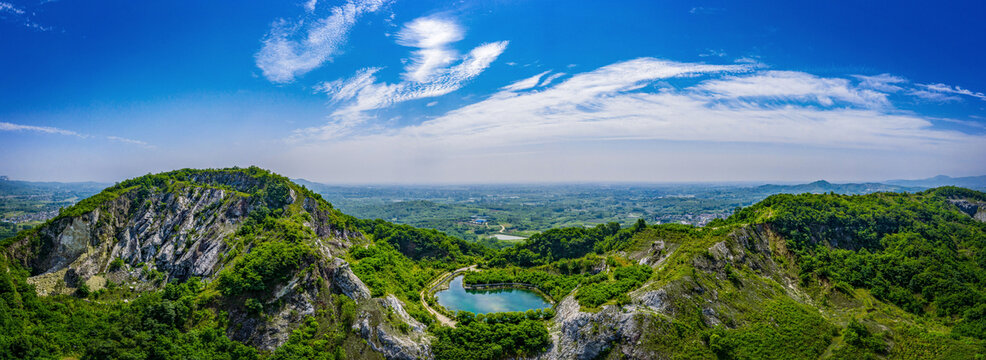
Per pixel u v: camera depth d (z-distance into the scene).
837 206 186.88
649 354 114.12
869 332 118.50
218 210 163.00
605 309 126.38
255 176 186.62
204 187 171.88
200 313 117.75
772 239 169.00
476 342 127.81
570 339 126.69
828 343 117.75
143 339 104.31
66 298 121.31
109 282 134.88
